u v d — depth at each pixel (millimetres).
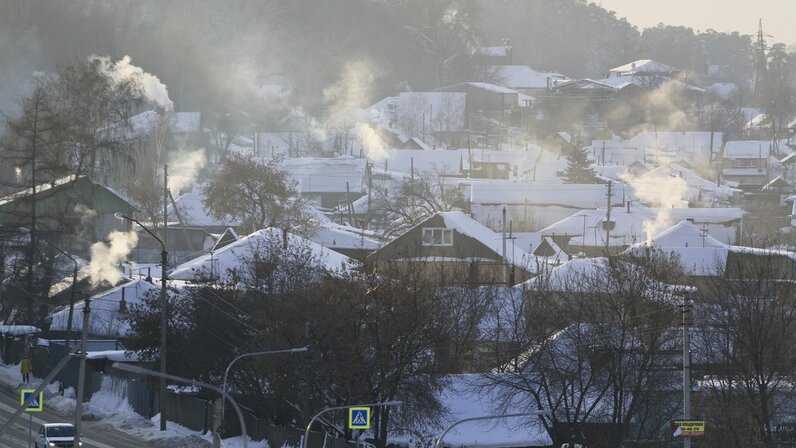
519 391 83562
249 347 86125
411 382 80375
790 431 82125
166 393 93562
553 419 82125
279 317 81188
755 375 85938
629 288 91000
